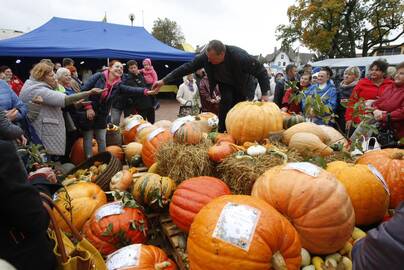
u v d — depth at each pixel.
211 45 3.13
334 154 2.25
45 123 3.52
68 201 2.04
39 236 1.12
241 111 2.56
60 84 4.70
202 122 3.24
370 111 2.87
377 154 2.17
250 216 1.37
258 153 2.08
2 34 23.41
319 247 1.55
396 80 3.13
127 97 5.79
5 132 2.72
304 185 1.55
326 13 25.22
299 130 2.36
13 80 6.45
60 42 12.67
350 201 1.61
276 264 1.29
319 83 4.32
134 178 2.57
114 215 1.96
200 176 2.12
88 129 4.09
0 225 1.03
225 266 1.29
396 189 1.98
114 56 12.73
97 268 1.29
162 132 3.02
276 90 5.13
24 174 1.05
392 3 24.83
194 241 1.41
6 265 0.75
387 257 0.90
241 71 3.37
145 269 1.61
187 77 7.18
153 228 2.22
